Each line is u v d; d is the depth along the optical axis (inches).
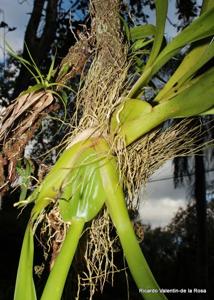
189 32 11.7
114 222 11.3
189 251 122.0
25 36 38.4
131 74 13.2
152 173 13.5
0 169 12.3
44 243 13.8
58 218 11.9
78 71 13.0
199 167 97.0
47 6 39.6
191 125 13.8
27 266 10.8
